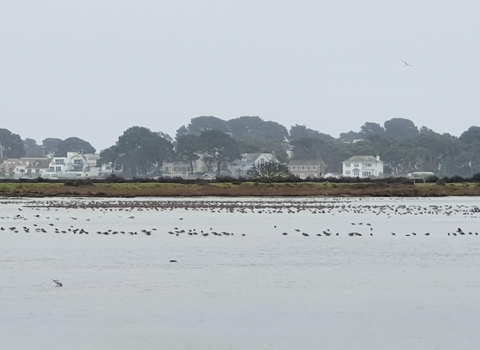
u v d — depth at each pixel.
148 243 57.88
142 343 28.06
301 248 54.44
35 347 27.53
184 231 67.44
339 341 28.36
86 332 29.42
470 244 57.47
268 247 55.06
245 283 39.09
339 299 35.19
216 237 62.56
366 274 42.06
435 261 47.53
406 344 27.97
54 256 49.84
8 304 33.91
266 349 27.39
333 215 89.69
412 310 33.00
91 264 45.97
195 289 37.41
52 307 33.38
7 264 46.09
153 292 36.66
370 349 27.38
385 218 84.94
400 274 42.06
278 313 32.41
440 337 28.86
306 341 28.38
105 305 33.78
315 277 41.03
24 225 74.62
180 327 30.22
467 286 38.41
